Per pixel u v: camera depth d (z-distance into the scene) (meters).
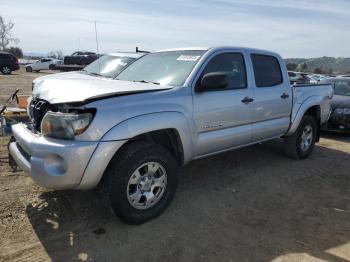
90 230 3.62
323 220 4.07
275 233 3.72
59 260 3.13
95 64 10.80
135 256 3.23
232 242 3.52
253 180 5.23
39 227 3.62
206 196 4.57
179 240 3.51
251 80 5.07
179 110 3.99
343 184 5.28
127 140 3.53
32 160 3.41
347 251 3.44
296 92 5.95
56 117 3.38
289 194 4.79
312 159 6.52
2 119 4.96
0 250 3.22
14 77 26.14
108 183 3.54
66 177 3.32
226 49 4.80
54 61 39.19
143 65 5.07
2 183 4.57
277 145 7.18
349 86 9.56
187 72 4.36
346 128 8.45
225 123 4.63
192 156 4.32
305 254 3.36
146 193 3.77
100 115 3.38
